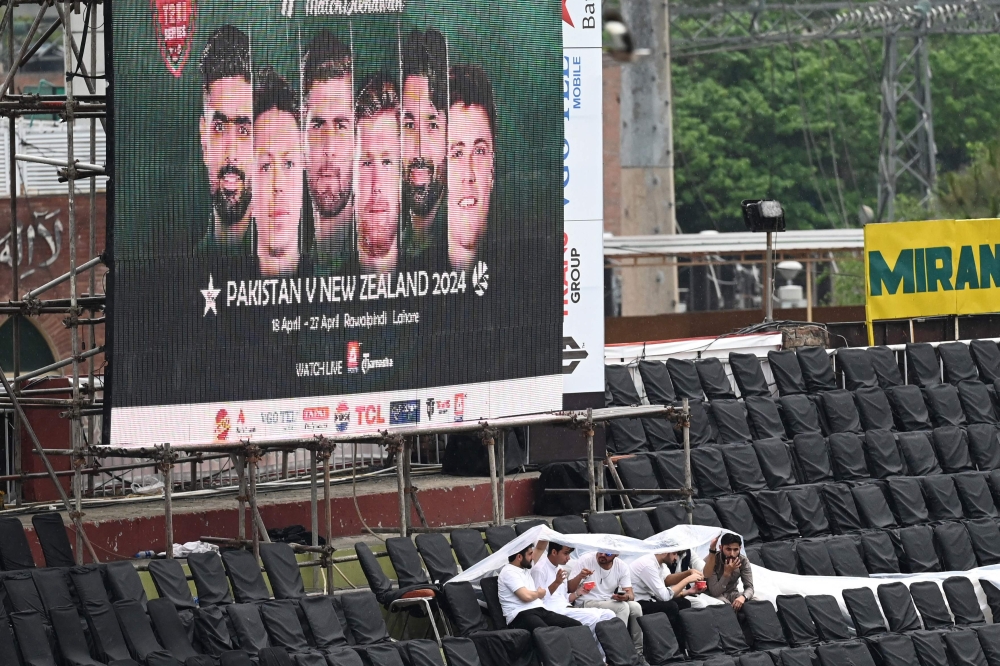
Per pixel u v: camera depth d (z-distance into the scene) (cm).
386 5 5322
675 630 5559
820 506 6606
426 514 6244
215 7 5012
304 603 5038
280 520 5919
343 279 5288
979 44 18588
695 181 17850
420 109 5419
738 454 6619
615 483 6372
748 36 16212
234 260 5094
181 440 5044
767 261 8269
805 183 18112
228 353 5103
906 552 6506
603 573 5528
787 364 7262
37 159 5403
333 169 5244
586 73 6181
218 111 5031
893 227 7975
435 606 5341
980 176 11712
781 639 5681
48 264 8762
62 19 5209
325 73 5206
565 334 6097
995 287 8156
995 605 6141
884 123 15375
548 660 5106
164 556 5406
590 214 6141
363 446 6794
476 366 5616
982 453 7225
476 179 5581
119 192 4906
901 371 7675
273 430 5194
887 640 5725
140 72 4912
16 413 5559
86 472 5744
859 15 15162
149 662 4644
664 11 11994
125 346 4941
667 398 6819
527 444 6394
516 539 5422
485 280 5631
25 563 4991
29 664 4600
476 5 5553
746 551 6188
